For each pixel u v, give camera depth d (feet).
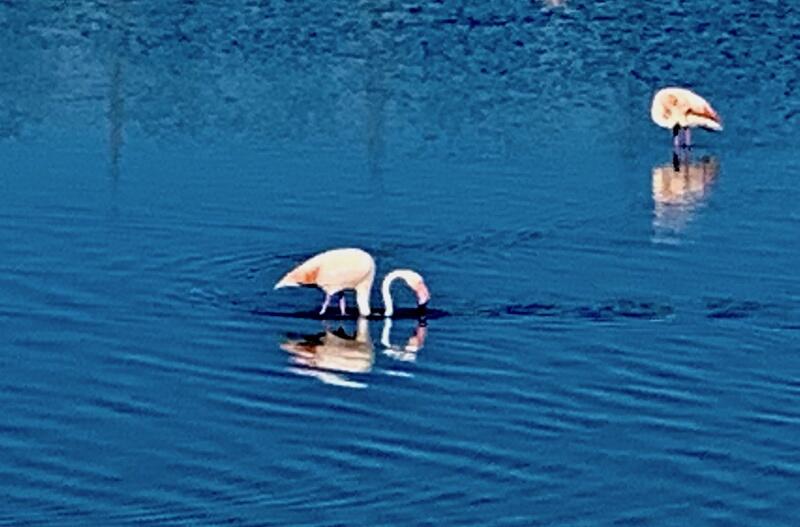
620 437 67.82
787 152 105.09
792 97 116.67
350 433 67.77
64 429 67.77
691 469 65.67
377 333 76.84
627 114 111.14
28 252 84.69
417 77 116.98
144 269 82.94
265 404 70.03
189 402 70.03
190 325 77.00
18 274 81.97
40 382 71.41
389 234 88.79
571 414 69.62
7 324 76.59
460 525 61.93
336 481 64.34
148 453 66.08
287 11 129.90
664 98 105.09
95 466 65.10
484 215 91.71
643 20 131.03
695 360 74.38
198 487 63.82
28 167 97.50
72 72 115.75
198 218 89.81
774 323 78.23
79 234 87.15
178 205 91.61
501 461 65.98
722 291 82.17
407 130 106.01
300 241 87.45
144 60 118.52
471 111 110.32
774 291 82.17
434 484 64.28
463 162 100.32
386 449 66.69
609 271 84.58
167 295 80.07
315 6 131.13
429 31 126.62
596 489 64.28
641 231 89.86
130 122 106.22
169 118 107.14
